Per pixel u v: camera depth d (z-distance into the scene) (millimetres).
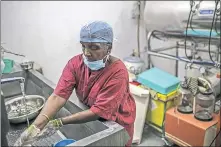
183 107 1990
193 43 2230
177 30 2244
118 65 1021
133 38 2699
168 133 2004
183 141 1887
